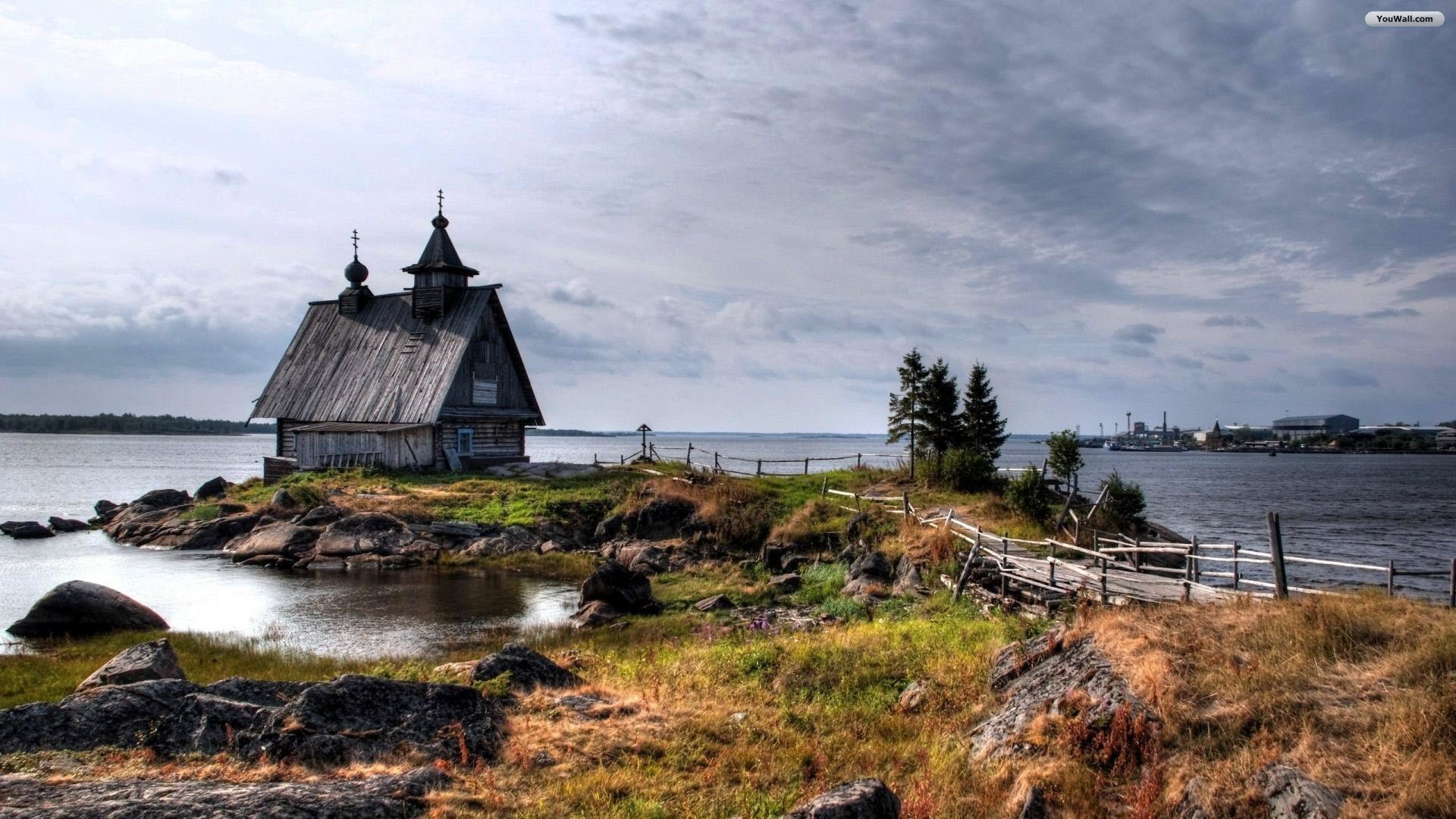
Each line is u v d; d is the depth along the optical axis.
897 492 35.69
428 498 37.47
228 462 128.88
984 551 22.64
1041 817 8.52
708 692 13.84
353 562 30.80
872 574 24.81
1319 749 8.24
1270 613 11.08
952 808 8.96
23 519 48.31
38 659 17.50
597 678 14.19
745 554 30.89
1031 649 13.05
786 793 9.43
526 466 46.81
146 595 25.78
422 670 14.42
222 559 32.78
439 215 50.78
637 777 9.62
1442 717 8.06
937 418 40.97
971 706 12.34
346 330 53.41
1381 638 9.93
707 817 8.69
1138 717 9.39
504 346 50.69
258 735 9.00
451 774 8.98
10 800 6.86
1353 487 96.19
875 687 13.95
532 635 20.92
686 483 37.66
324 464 47.19
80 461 128.62
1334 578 33.44
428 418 44.84
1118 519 27.64
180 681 10.07
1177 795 8.34
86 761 8.20
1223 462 195.12
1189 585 15.14
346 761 8.91
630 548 30.80
